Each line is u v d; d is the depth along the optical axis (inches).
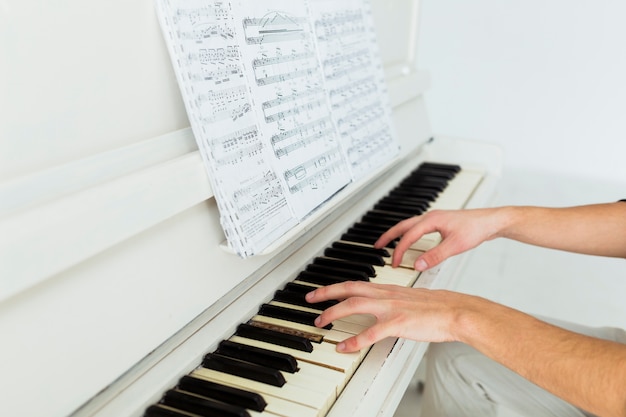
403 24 62.8
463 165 65.4
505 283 80.9
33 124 22.2
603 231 40.2
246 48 30.1
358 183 39.8
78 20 23.4
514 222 41.5
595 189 76.7
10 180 21.3
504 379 40.9
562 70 73.5
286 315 32.3
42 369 21.4
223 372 27.8
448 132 83.6
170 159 28.0
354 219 46.4
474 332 28.6
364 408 26.5
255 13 31.0
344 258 40.0
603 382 25.2
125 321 24.9
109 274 24.2
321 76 37.3
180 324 27.9
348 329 31.4
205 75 27.0
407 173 60.6
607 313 74.5
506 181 81.1
